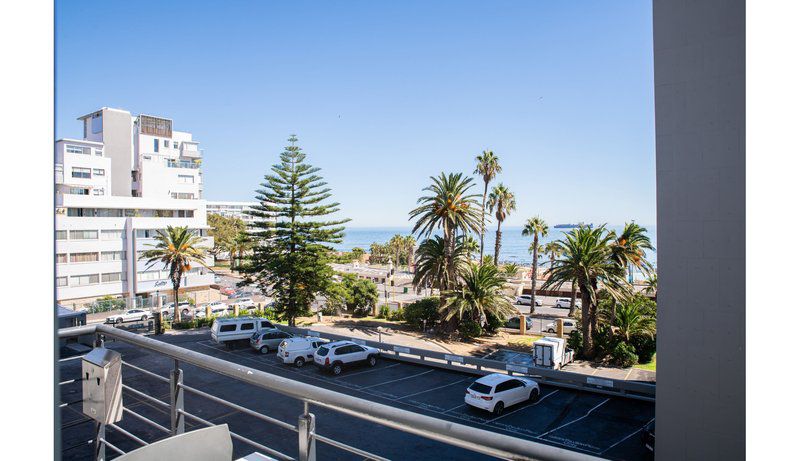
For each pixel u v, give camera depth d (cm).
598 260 2953
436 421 152
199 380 2155
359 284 4869
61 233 4781
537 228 5444
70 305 4341
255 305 5356
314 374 2491
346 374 2502
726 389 511
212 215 9338
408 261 11206
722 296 515
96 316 4222
